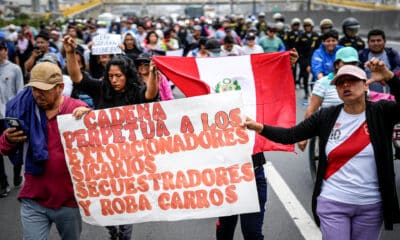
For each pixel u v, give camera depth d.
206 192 3.67
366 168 3.21
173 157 3.69
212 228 5.21
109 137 3.67
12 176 7.41
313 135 3.43
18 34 14.12
